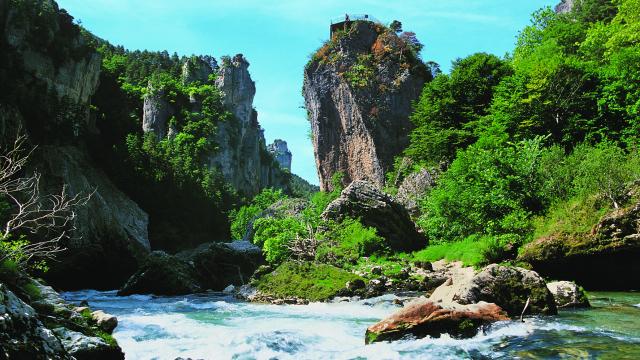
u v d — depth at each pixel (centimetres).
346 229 3095
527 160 2634
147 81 17362
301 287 2034
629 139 2912
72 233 4475
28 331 608
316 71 7719
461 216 3039
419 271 2392
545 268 2056
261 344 1050
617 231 1862
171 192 9550
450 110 4800
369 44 7444
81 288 4641
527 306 1231
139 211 6700
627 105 3173
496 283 1301
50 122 6141
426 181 4347
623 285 1919
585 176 2272
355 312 1616
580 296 1414
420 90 6938
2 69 5512
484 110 4375
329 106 7488
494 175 2684
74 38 6931
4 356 549
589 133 3231
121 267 5162
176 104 16325
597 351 865
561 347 908
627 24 3947
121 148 8556
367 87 7006
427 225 3450
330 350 1021
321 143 7500
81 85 6962
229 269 3350
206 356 976
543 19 5981
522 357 867
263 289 2139
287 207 5491
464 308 1125
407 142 6681
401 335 1066
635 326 1094
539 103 3531
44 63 6150
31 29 6100
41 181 4688
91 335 856
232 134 16888
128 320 1470
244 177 17525
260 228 4175
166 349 1028
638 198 1902
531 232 2298
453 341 1025
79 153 6431
